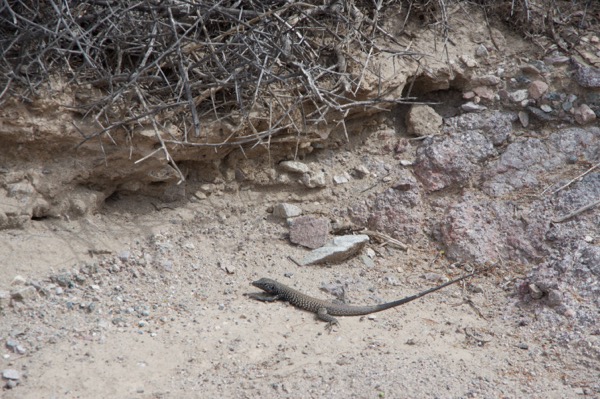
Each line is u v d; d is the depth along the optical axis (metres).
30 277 2.10
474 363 2.06
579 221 2.23
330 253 2.21
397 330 2.11
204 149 2.22
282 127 2.21
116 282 2.13
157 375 2.00
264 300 2.14
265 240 2.24
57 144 2.15
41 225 2.16
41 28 2.10
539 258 2.21
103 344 2.04
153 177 2.21
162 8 2.17
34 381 1.98
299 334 2.09
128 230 2.20
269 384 2.00
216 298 2.14
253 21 2.16
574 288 2.15
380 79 2.27
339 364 2.04
